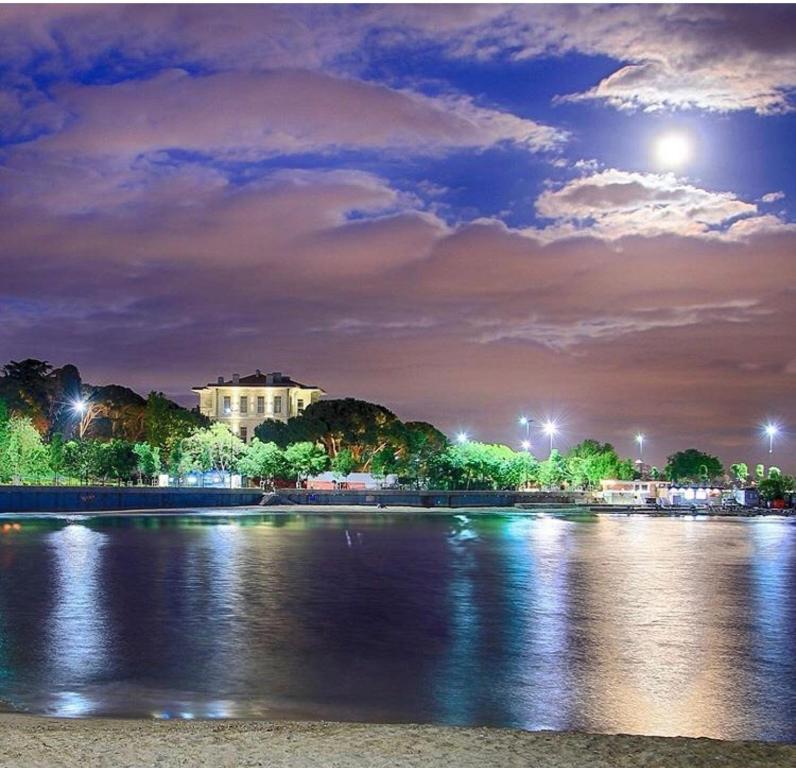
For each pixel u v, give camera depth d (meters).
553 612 46.53
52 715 25.50
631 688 29.84
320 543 93.44
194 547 84.69
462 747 18.02
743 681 31.02
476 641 37.88
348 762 16.84
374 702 27.72
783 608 48.81
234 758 17.06
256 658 33.94
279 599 50.53
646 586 59.03
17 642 36.44
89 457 169.62
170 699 27.62
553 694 28.97
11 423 147.88
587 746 18.25
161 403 193.12
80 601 48.50
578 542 102.00
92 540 91.19
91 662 32.78
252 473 199.50
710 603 50.72
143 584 56.47
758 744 18.70
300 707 26.97
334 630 40.28
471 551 87.12
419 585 58.31
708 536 119.56
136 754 17.30
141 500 154.12
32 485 142.00
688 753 17.81
